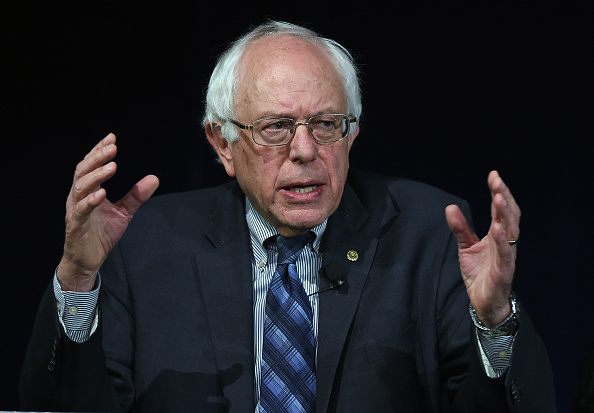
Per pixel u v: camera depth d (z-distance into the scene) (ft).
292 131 21.67
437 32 37.91
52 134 38.96
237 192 25.23
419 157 38.06
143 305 23.34
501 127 37.63
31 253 39.19
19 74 38.93
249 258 23.62
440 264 23.39
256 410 21.89
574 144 37.14
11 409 39.34
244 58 22.70
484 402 19.76
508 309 19.17
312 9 37.88
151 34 38.55
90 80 38.78
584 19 36.99
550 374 20.10
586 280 37.24
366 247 23.65
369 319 22.58
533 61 37.35
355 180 25.81
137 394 22.49
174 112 38.50
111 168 18.81
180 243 24.26
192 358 22.49
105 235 20.25
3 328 39.24
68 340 20.18
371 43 38.06
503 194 18.10
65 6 38.75
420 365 22.50
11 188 39.04
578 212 37.19
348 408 21.67
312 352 22.11
